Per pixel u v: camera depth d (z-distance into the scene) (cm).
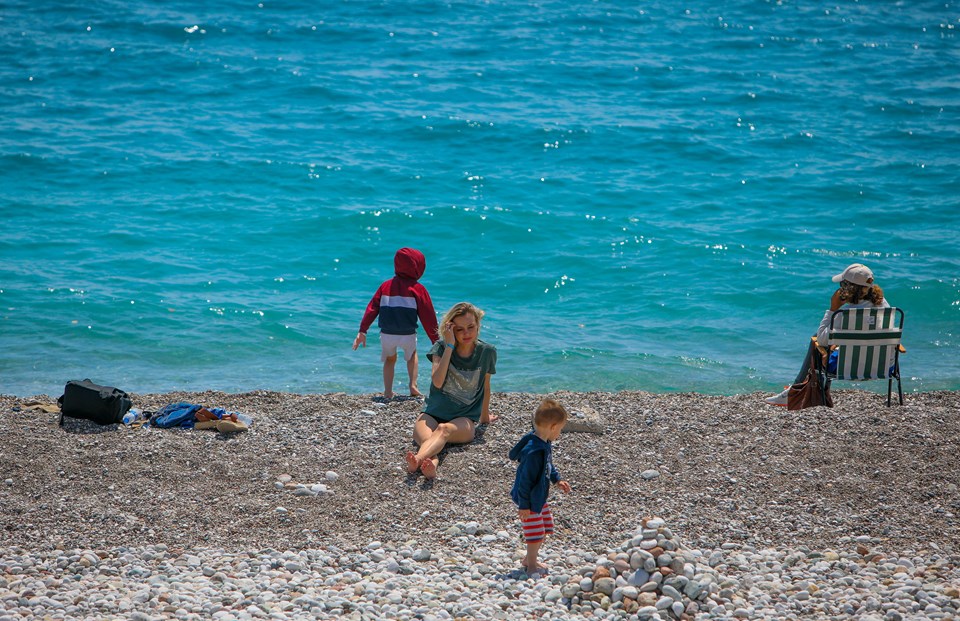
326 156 9625
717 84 13038
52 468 3022
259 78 12638
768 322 5838
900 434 3334
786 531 2655
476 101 11850
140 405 3725
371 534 2658
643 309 6088
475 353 3341
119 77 12538
